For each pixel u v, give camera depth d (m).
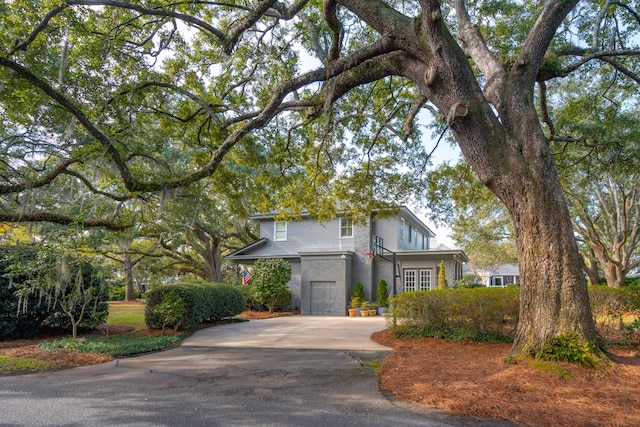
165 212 14.45
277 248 23.55
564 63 11.20
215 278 28.03
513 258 27.72
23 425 4.37
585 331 6.07
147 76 10.80
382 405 5.00
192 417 4.59
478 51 7.99
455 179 13.94
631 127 11.46
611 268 19.98
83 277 11.45
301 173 14.66
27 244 12.30
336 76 8.59
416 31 7.16
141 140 12.12
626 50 9.15
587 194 19.91
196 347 9.78
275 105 8.41
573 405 4.75
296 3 8.56
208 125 11.84
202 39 11.64
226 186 12.84
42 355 8.39
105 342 9.99
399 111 13.21
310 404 5.07
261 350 9.16
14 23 8.59
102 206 13.76
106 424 4.38
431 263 21.34
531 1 10.84
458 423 4.36
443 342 9.34
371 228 21.95
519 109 6.79
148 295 12.95
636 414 4.46
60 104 8.39
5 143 10.67
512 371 5.96
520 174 6.47
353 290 21.14
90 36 9.76
